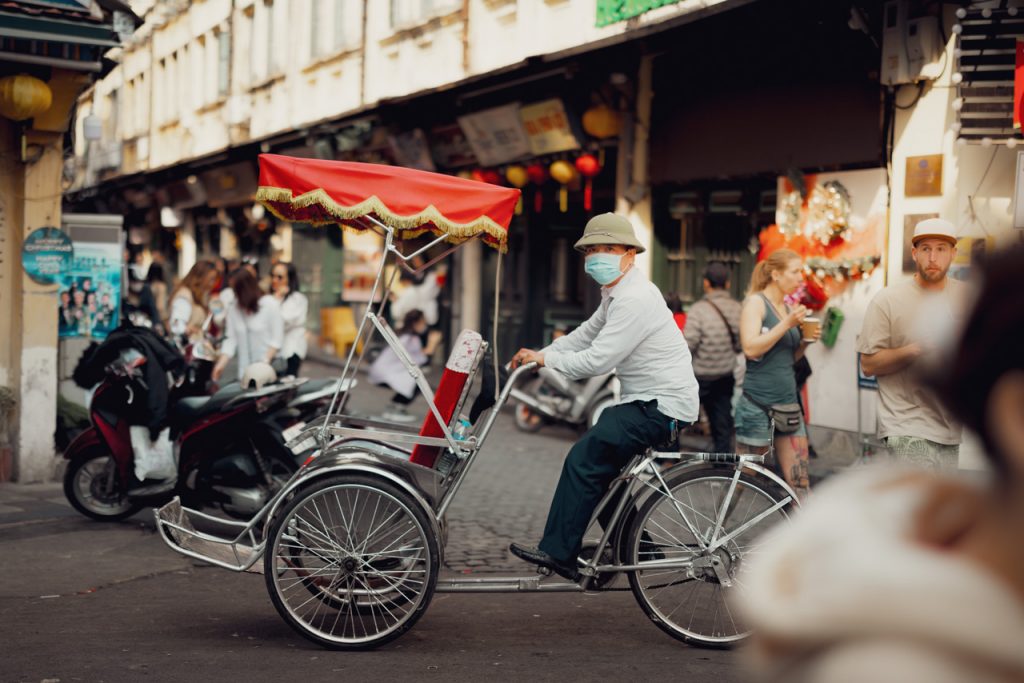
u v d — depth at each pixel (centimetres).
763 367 732
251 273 1125
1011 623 101
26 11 1005
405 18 2177
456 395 611
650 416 580
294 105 2736
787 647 109
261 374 827
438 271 2259
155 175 3638
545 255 1952
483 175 1941
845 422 1198
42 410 1095
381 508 582
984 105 1016
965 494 111
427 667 550
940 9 1074
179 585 725
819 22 1199
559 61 1548
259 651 577
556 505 586
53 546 821
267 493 826
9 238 1091
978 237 1062
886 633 104
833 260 1210
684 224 1540
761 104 1325
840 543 112
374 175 616
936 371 112
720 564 587
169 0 3684
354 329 2628
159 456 873
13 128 1080
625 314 576
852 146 1184
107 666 543
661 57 1512
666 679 532
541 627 635
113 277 1248
